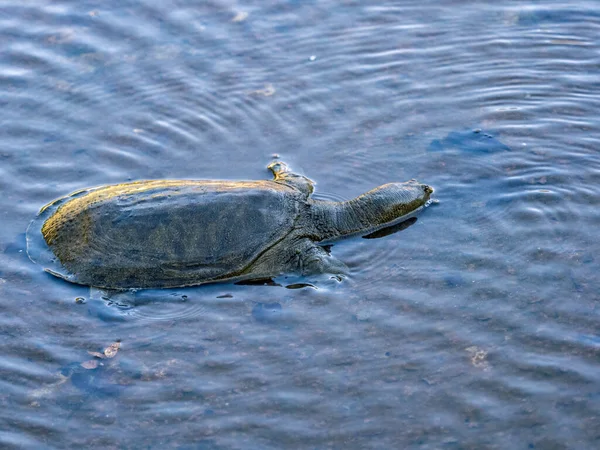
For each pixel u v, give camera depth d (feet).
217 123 26.66
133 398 17.16
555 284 19.75
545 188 23.18
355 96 27.84
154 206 20.81
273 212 21.56
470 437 15.81
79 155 25.12
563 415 16.12
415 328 18.70
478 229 22.04
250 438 16.07
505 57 29.40
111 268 20.38
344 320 19.11
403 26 31.40
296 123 26.63
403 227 22.61
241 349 18.35
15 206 22.90
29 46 30.01
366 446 15.76
